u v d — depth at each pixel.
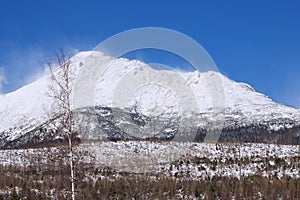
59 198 38.78
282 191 77.81
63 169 21.36
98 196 46.28
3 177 70.25
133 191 30.09
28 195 57.53
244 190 76.50
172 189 62.28
